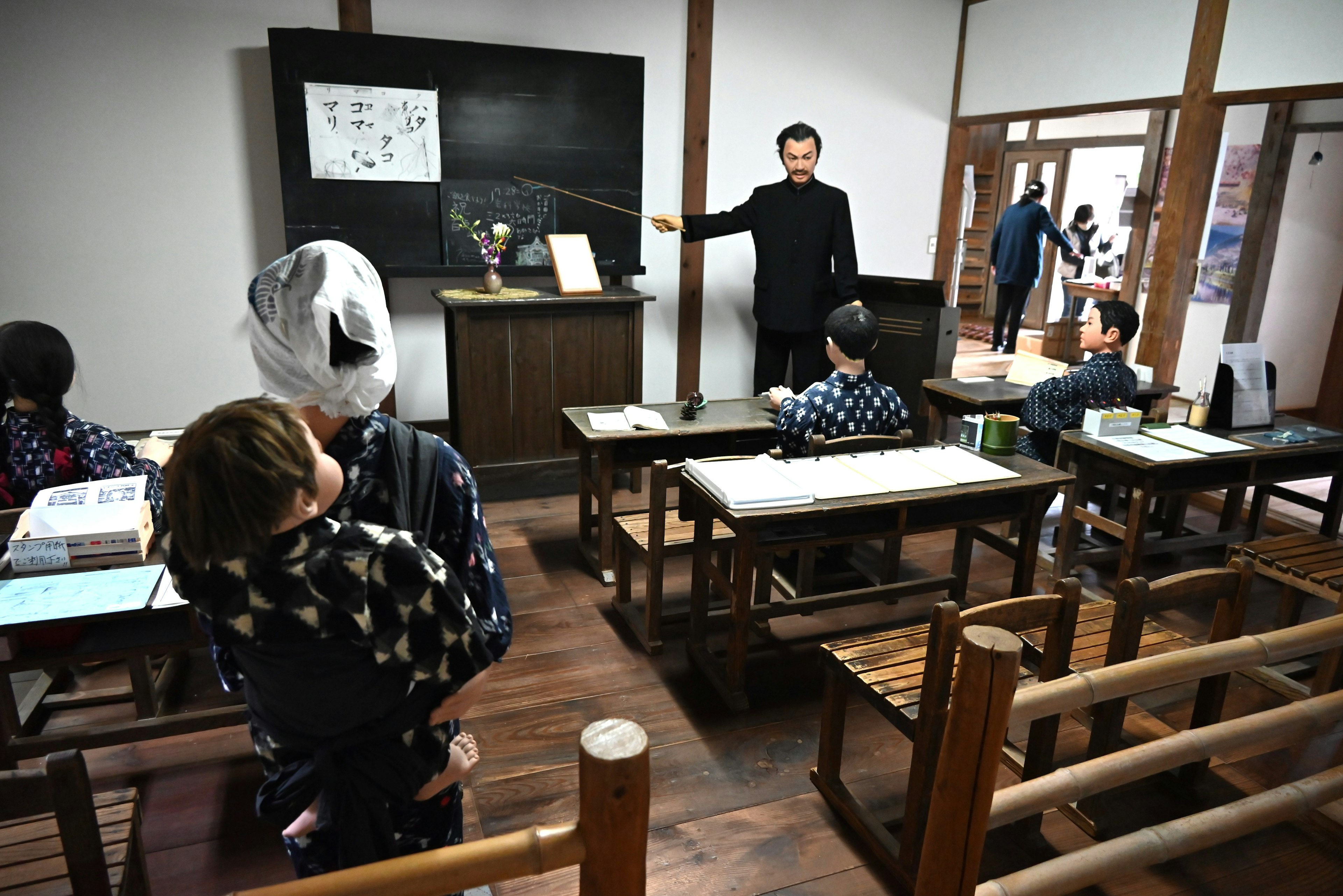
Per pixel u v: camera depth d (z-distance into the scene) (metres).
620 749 0.96
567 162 4.77
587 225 4.91
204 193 4.37
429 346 4.89
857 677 1.94
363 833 1.05
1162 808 2.16
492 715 2.47
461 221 4.63
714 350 5.60
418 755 1.08
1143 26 4.53
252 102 4.33
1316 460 3.39
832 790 2.12
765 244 4.73
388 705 1.01
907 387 5.15
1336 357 5.86
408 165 4.45
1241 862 1.98
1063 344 7.67
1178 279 4.52
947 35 5.67
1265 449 3.13
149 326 4.44
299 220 4.36
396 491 1.07
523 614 3.08
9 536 2.24
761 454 3.40
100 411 4.46
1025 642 2.12
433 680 0.99
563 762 2.27
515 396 4.33
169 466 0.85
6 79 3.95
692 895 1.84
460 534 1.13
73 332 4.32
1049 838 2.04
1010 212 7.75
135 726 2.12
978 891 1.46
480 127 4.54
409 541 0.96
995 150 10.39
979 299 10.79
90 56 4.04
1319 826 2.10
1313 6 3.74
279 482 0.83
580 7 4.75
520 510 4.11
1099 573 3.54
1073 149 9.15
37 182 4.10
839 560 3.45
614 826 0.99
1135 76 4.61
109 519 2.14
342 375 1.01
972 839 1.30
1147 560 3.69
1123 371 3.45
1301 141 5.67
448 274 4.62
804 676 2.72
